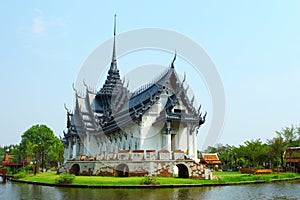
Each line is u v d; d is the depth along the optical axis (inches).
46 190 1162.0
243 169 2086.6
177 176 1551.4
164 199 895.1
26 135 3577.8
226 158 3508.9
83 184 1232.8
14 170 2549.2
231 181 1405.0
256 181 1488.7
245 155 3024.1
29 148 3061.0
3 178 2075.5
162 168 1450.5
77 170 1790.1
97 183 1232.8
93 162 1604.3
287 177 1784.0
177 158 1485.0
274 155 2684.5
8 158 4293.8
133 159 1472.7
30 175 2049.7
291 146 3056.1
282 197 972.6
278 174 1953.7
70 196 969.5
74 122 2605.8
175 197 934.4
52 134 3759.8
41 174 2018.9
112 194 999.6
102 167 1546.5
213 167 2736.2
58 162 3432.6
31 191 1160.2
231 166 3344.0
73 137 2652.6
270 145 2723.9
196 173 1457.9
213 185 1290.6
